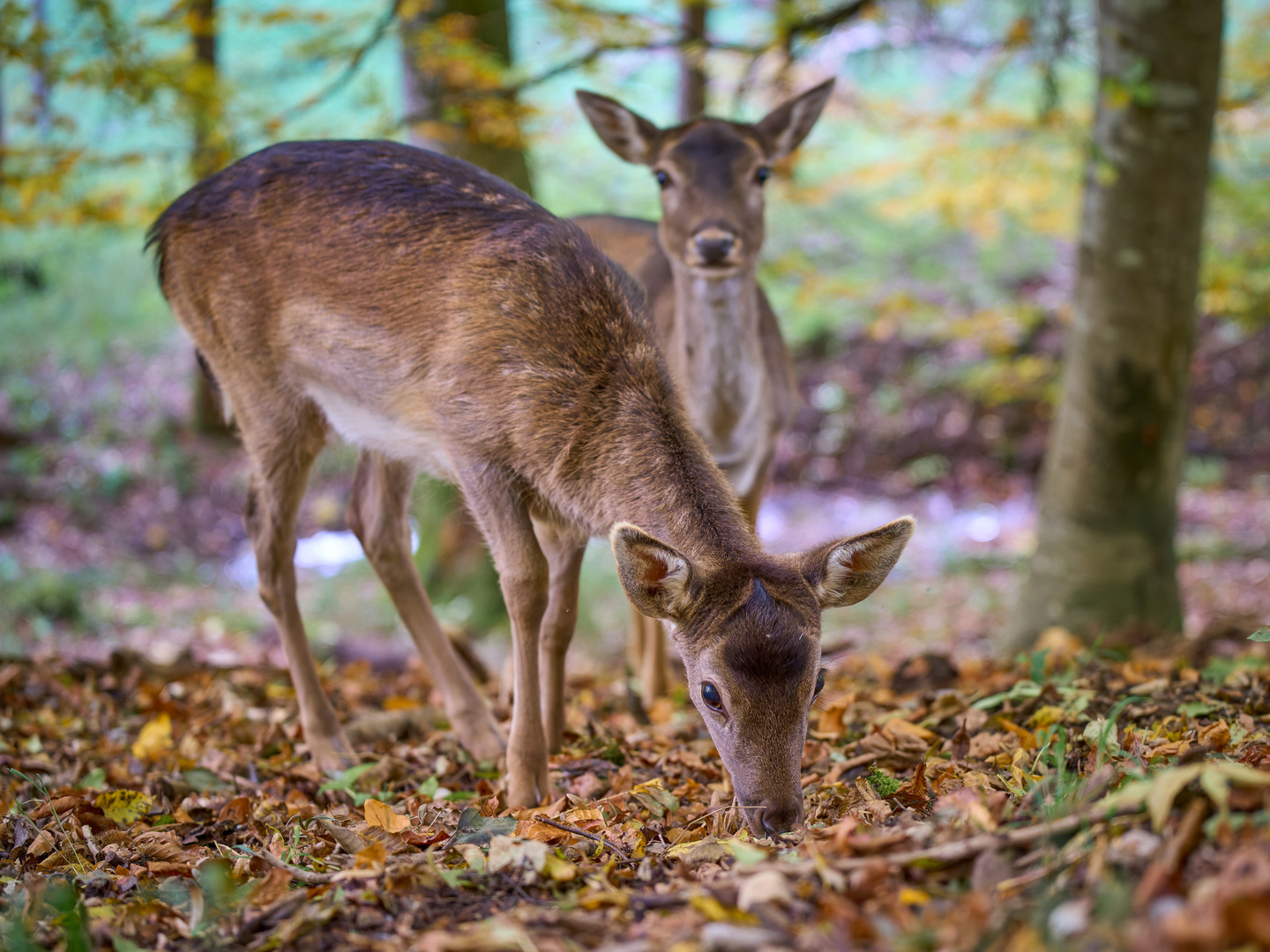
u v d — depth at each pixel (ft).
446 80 33.55
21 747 19.80
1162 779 9.48
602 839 13.08
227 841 14.99
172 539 58.85
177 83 31.35
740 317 23.80
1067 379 29.43
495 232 17.60
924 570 54.08
